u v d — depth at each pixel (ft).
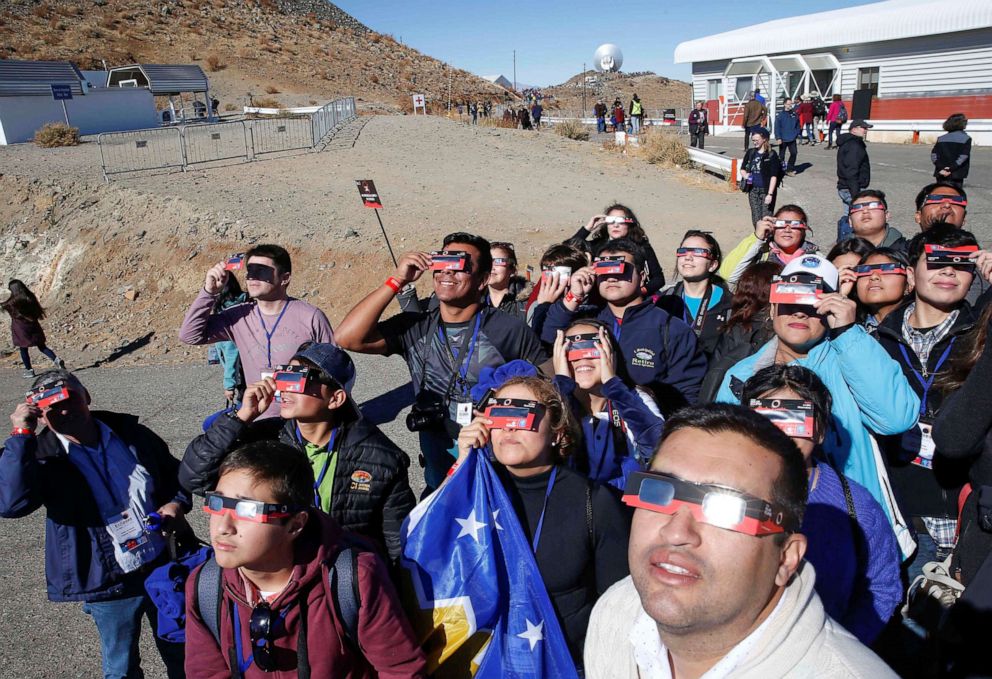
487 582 7.68
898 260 12.34
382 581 7.09
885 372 8.84
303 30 215.10
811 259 9.59
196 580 7.27
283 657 7.06
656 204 53.36
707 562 4.70
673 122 134.62
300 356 9.28
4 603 14.71
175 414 25.35
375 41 241.35
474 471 7.95
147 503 10.26
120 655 10.39
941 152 35.68
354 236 41.14
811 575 5.10
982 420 8.09
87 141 80.23
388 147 69.21
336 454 9.36
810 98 96.07
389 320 12.99
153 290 40.29
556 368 10.29
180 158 62.39
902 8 100.27
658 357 12.91
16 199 49.49
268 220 43.57
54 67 92.73
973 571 7.88
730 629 4.83
